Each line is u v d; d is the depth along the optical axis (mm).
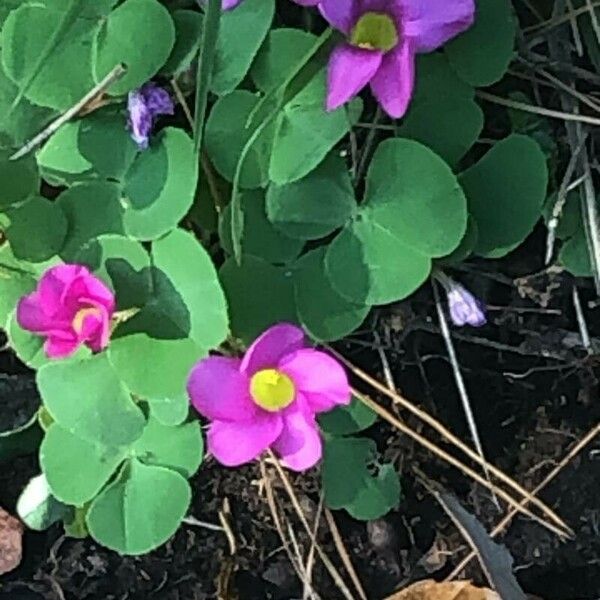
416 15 194
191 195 200
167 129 203
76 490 216
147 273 204
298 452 201
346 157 214
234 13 199
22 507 233
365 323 233
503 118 229
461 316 220
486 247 215
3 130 207
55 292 192
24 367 238
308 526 237
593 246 230
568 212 231
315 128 202
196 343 203
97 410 210
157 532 217
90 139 205
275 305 208
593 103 228
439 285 231
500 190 210
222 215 205
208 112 211
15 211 205
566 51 229
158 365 204
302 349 197
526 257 236
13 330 212
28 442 239
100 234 206
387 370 235
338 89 194
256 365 196
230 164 204
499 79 212
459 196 200
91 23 198
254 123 201
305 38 203
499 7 206
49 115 207
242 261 206
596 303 239
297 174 201
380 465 231
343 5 193
